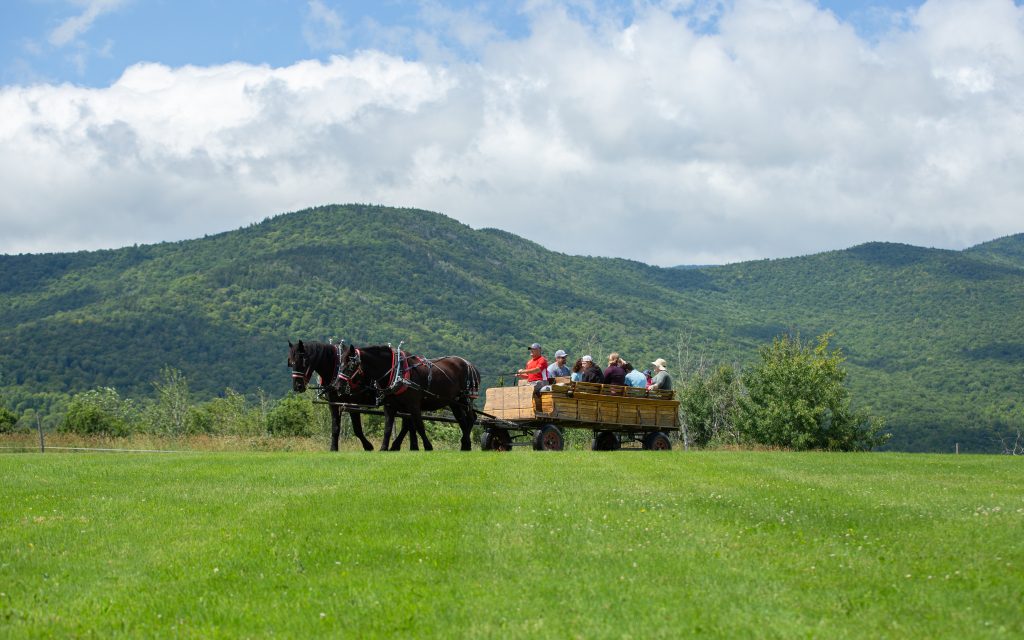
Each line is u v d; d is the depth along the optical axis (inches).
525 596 357.1
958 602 352.8
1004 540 450.3
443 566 398.6
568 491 589.3
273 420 2440.9
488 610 341.7
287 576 388.5
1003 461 921.5
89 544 449.7
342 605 349.7
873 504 551.5
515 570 391.5
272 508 529.3
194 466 758.5
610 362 1123.3
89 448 1529.3
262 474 689.0
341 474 683.4
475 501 545.6
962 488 634.8
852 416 2183.8
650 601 351.9
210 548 435.5
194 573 396.5
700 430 2760.8
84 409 2495.1
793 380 2169.0
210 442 1576.0
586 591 362.9
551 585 369.7
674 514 507.5
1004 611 342.3
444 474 674.8
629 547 429.7
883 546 436.8
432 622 330.6
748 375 2293.3
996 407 4522.6
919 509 534.0
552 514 502.9
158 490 608.7
